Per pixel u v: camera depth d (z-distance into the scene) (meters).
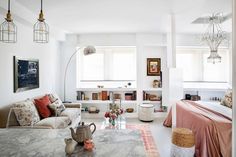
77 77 6.26
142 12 3.81
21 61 3.92
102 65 6.47
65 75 6.09
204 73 6.46
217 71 6.45
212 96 6.35
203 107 4.05
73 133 1.56
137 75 6.02
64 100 6.10
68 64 6.09
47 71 5.16
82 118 6.00
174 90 3.99
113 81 6.48
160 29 5.38
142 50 5.98
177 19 4.26
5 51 3.45
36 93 4.57
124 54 6.44
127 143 1.59
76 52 6.10
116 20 4.42
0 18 3.29
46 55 5.10
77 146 1.53
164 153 3.47
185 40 5.96
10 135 1.79
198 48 6.41
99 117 6.09
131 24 4.80
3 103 3.40
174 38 3.98
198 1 3.15
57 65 5.88
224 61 6.42
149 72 6.30
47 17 4.16
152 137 4.29
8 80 3.54
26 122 3.27
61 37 5.59
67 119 3.85
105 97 6.20
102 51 6.45
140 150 1.46
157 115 6.07
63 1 3.21
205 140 2.87
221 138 2.82
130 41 6.04
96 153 1.40
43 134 1.82
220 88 6.09
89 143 1.47
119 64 6.45
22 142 1.61
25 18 3.57
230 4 3.27
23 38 4.01
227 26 4.99
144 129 4.87
